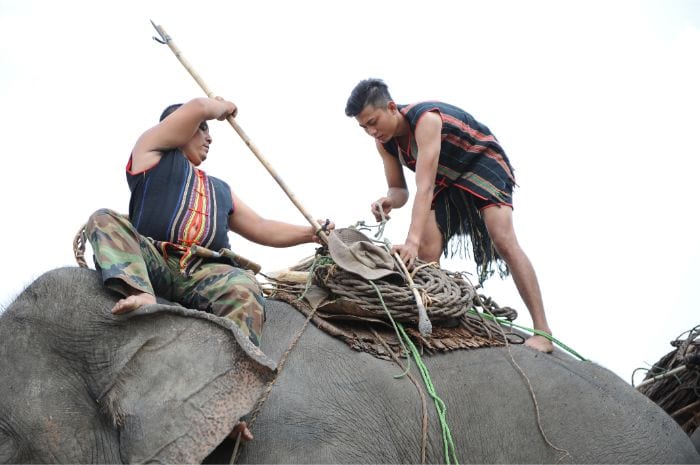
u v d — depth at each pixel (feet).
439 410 12.91
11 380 11.74
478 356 13.94
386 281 14.11
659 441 13.73
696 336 16.37
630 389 14.51
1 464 11.48
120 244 12.26
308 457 12.05
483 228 17.60
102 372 11.71
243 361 11.39
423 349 13.66
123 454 11.27
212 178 14.34
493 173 17.06
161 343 11.62
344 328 13.71
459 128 17.02
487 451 13.20
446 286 14.28
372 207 16.88
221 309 12.65
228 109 14.01
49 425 11.59
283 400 12.37
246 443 11.94
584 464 13.33
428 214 16.51
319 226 14.64
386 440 12.69
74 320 11.89
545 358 14.44
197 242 13.33
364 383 12.93
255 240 15.06
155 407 11.28
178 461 11.02
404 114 17.06
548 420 13.48
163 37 14.44
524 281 16.24
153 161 13.33
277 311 13.83
